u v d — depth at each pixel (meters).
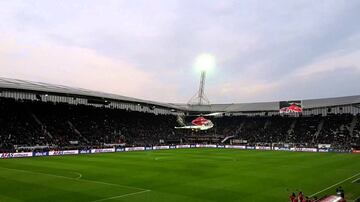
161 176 41.16
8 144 70.75
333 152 87.81
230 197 29.95
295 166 53.34
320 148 92.75
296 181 38.59
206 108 134.50
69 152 73.31
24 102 92.88
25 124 83.19
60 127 89.25
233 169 48.72
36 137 79.00
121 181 37.12
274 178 40.59
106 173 43.06
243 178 40.31
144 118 121.25
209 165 53.66
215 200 28.77
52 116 93.25
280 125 120.31
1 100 89.25
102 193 30.70
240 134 119.81
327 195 30.38
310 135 107.50
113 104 119.56
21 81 77.38
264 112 127.19
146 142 102.62
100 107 113.50
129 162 56.81
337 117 115.50
